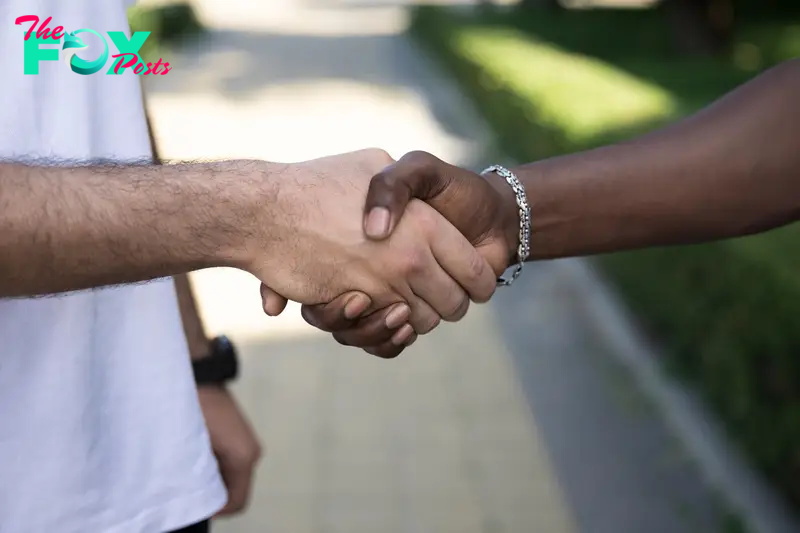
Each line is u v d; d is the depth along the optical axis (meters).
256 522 3.27
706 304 3.88
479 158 8.34
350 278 1.29
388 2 26.53
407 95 11.49
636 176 1.46
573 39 14.40
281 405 4.12
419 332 1.43
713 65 11.09
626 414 3.96
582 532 3.19
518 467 3.60
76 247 1.02
